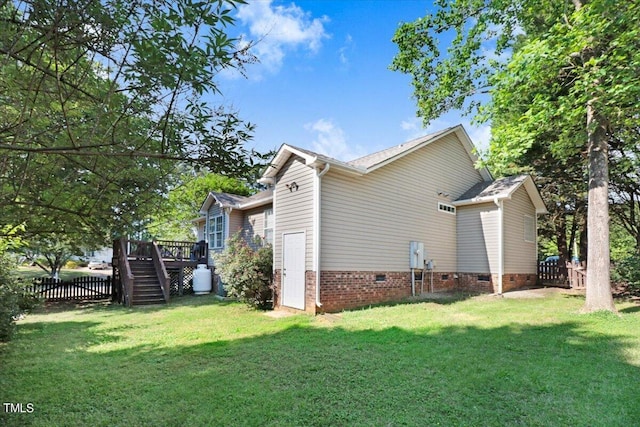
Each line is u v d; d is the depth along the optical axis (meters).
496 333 6.61
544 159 14.71
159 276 13.82
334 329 7.23
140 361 5.32
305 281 9.29
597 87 6.95
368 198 10.46
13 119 2.47
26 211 2.89
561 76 8.80
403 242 11.44
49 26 2.04
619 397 3.83
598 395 3.89
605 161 8.39
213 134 2.72
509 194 12.15
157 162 2.97
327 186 9.45
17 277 8.33
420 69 12.37
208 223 17.42
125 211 3.18
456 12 11.19
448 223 13.36
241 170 2.86
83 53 2.22
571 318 7.72
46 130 2.45
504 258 12.64
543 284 14.34
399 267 11.23
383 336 6.52
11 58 2.17
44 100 2.44
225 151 2.78
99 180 2.90
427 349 5.64
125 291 12.82
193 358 5.43
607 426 3.26
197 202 23.64
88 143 2.40
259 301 10.48
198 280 15.42
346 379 4.46
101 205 3.08
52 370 4.92
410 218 11.75
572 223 19.19
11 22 2.03
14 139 2.27
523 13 9.98
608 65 7.11
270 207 13.74
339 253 9.58
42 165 2.67
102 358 5.49
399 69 12.59
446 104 12.30
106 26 2.11
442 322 7.61
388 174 11.11
